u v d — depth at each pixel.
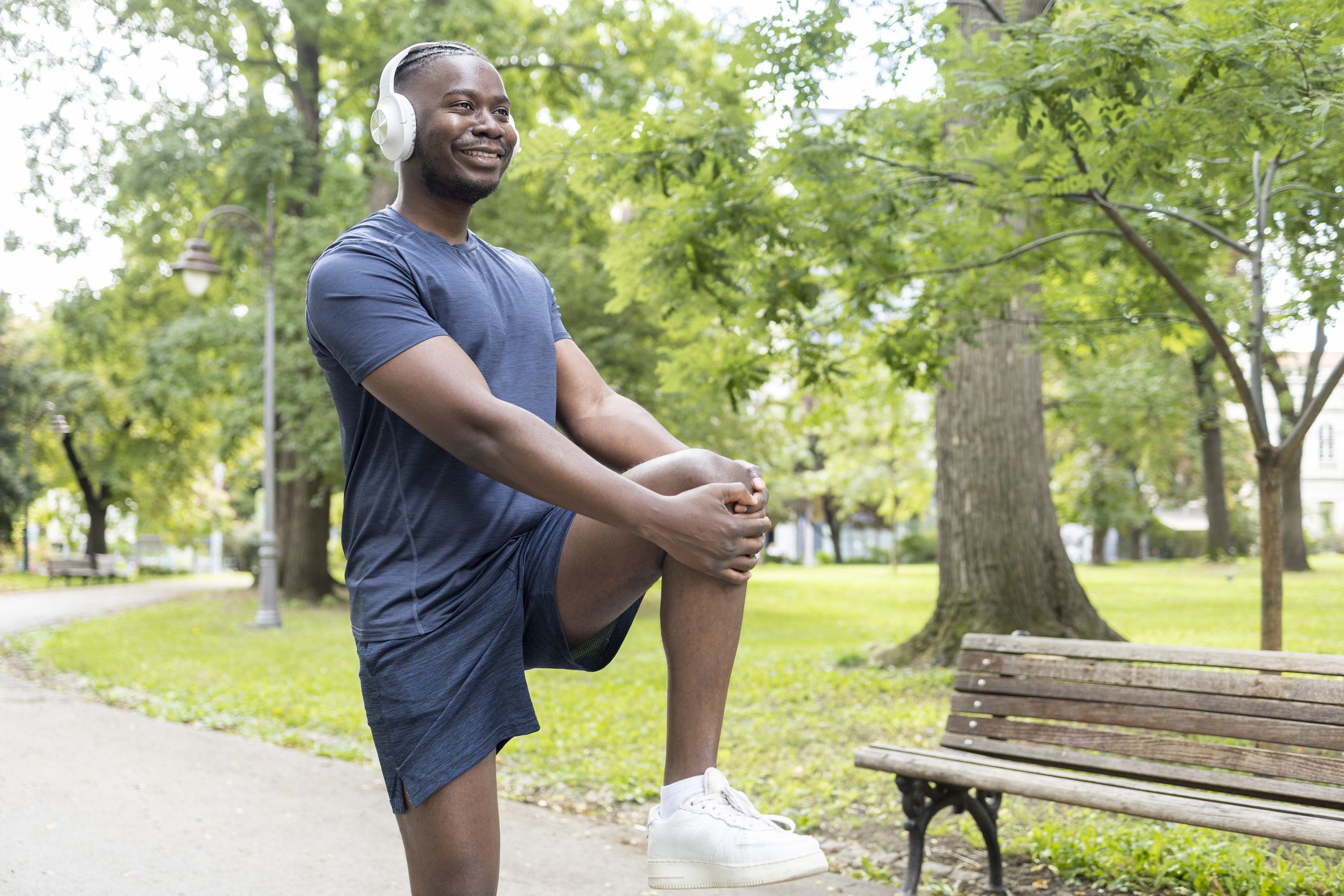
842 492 33.88
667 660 1.67
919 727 6.64
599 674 9.67
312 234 16.45
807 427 11.45
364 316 1.67
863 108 5.58
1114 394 19.48
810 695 7.93
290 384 16.19
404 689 1.74
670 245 5.91
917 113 5.70
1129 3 4.55
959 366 9.52
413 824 1.76
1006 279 6.40
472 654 1.76
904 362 6.79
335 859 3.96
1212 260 6.36
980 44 4.88
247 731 6.79
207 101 17.45
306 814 4.60
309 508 19.52
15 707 7.21
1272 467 5.26
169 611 17.80
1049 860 3.92
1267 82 4.39
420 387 1.62
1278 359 7.88
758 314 6.48
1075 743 3.49
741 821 1.57
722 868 1.54
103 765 5.45
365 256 1.74
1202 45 4.25
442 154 1.85
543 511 1.87
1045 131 4.93
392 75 1.89
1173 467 32.31
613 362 15.16
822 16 5.00
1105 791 3.06
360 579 1.84
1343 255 5.34
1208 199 6.13
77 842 4.09
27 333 33.19
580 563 1.73
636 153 5.61
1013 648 3.73
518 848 4.15
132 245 20.38
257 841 4.17
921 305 6.56
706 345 7.25
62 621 15.95
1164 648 3.39
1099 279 7.41
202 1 16.55
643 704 7.89
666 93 6.68
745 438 17.25
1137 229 6.17
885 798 4.93
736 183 5.66
